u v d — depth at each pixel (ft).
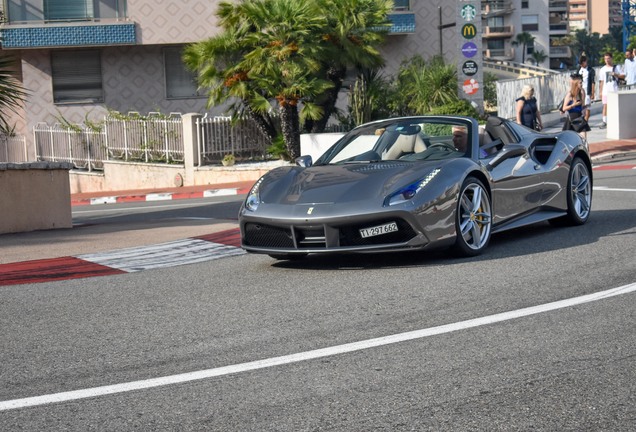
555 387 15.90
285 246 28.55
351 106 83.76
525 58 373.20
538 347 18.44
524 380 16.34
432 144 31.35
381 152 31.65
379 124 33.24
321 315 22.04
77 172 92.48
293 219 27.73
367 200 27.53
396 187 27.86
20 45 97.76
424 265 28.37
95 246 37.22
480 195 29.76
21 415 15.37
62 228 47.65
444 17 106.42
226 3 80.07
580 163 35.94
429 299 23.29
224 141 83.15
